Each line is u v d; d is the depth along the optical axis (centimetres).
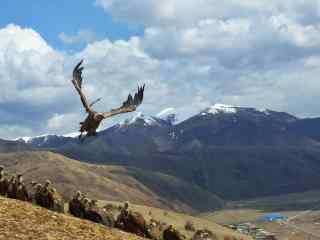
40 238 2919
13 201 3488
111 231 3416
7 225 3006
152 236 3741
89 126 2006
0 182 3831
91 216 3656
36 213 3325
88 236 3145
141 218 3750
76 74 2042
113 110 2053
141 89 2103
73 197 3759
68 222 3312
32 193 3759
